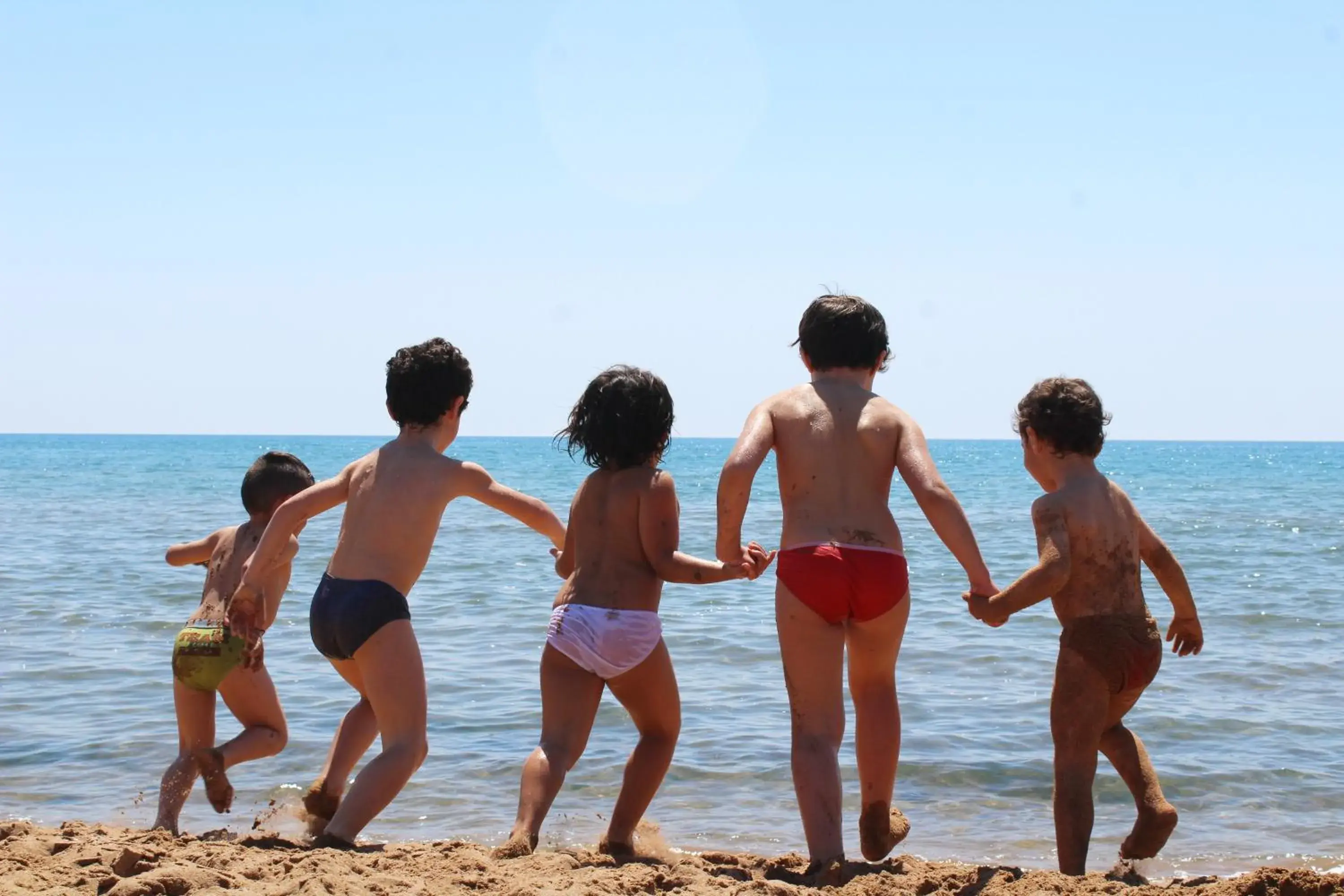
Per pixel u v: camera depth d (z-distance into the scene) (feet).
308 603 50.42
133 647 39.83
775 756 27.30
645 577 17.39
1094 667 16.99
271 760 26.63
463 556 71.61
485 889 14.33
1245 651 40.40
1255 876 14.52
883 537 16.69
